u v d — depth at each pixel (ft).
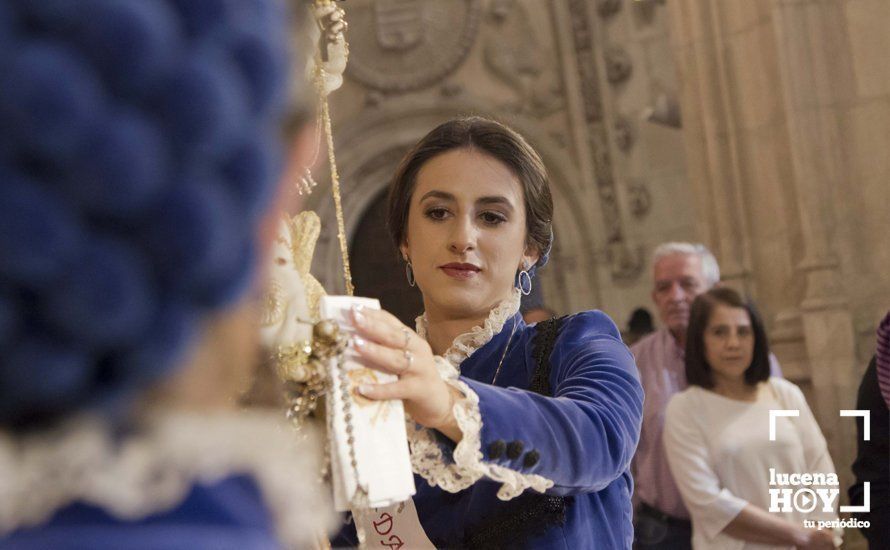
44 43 1.39
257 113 1.59
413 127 37.14
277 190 1.72
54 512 1.53
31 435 1.52
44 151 1.37
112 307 1.42
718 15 26.11
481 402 3.96
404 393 3.64
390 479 3.58
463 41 37.01
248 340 1.77
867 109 23.58
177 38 1.48
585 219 35.99
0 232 1.36
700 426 12.98
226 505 1.63
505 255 5.38
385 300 36.47
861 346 23.34
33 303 1.41
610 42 36.06
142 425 1.60
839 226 23.67
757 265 25.40
